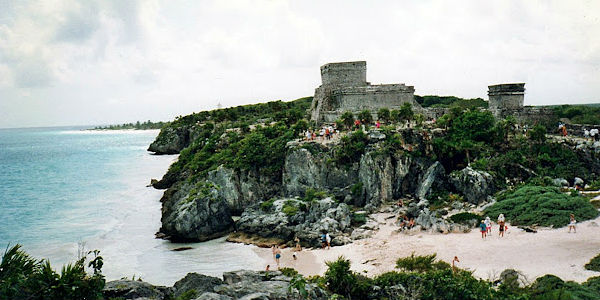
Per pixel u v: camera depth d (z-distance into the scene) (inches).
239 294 1090.7
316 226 2101.4
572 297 1042.1
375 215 2351.1
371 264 1627.7
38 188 4097.0
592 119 3651.6
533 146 2721.5
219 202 2359.7
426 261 1481.3
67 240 2255.2
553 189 2100.1
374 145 2689.5
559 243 1588.3
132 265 1843.0
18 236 2343.8
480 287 1149.1
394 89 3518.7
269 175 2945.4
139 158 6550.2
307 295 1059.3
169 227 2260.1
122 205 3142.2
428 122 3262.8
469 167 2463.1
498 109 3267.7
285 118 4126.5
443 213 2174.0
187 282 1278.3
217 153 3479.3
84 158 7199.8
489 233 1827.0
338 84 3713.1
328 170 2728.8
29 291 802.2
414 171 2714.1
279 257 1815.9
